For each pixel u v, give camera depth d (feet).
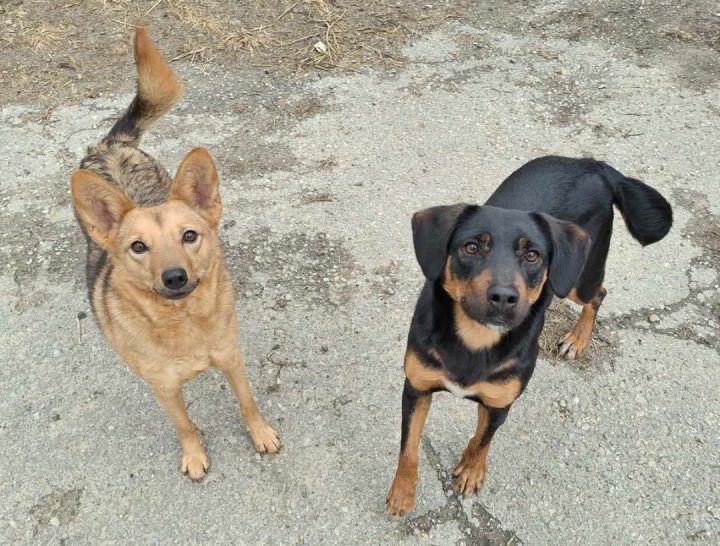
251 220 4.11
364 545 2.76
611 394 3.28
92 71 5.19
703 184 4.36
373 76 5.28
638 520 2.83
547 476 2.98
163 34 5.59
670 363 3.40
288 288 3.74
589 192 2.95
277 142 4.67
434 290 2.55
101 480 2.93
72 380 3.29
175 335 2.51
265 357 3.43
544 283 2.54
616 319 3.60
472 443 2.81
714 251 3.93
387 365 3.41
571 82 5.24
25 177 4.35
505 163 4.55
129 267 2.39
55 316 3.56
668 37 5.65
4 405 3.19
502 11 6.04
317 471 2.99
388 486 2.94
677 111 4.95
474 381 2.49
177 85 3.42
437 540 2.77
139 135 3.49
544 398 3.26
